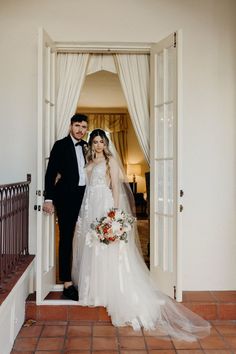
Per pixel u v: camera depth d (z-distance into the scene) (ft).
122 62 13.29
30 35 12.39
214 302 11.49
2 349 8.69
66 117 13.08
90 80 24.66
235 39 12.66
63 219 11.91
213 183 12.66
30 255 12.21
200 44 12.60
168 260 12.11
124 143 36.86
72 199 11.96
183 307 11.29
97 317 11.29
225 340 10.14
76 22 12.46
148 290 11.40
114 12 12.51
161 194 12.47
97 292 11.24
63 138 12.40
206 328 10.77
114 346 9.75
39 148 11.06
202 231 12.64
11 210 10.34
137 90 13.33
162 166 12.34
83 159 12.16
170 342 9.99
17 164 12.42
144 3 12.56
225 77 12.66
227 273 12.69
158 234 12.57
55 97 12.78
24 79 12.38
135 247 11.80
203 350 9.59
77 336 10.29
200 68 12.61
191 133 12.60
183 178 12.59
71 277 12.23
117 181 11.76
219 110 12.64
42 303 11.27
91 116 36.78
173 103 11.49
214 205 12.67
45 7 12.42
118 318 10.91
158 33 12.58
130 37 12.53
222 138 12.66
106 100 32.32
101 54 13.48
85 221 11.77
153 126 12.62
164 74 12.07
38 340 10.04
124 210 12.03
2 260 9.72
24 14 12.39
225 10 12.64
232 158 12.68
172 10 12.60
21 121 12.41
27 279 11.71
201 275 12.66
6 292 8.82
